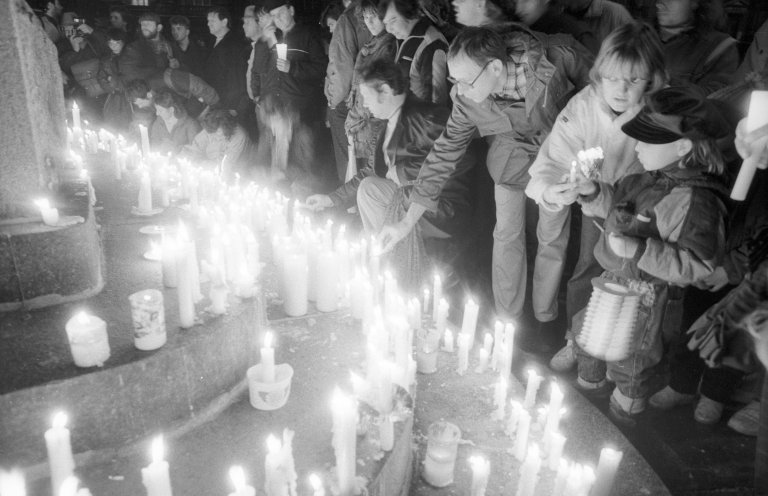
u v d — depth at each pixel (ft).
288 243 10.75
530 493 7.10
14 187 7.80
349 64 19.08
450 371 10.50
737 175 8.36
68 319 7.41
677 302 9.43
